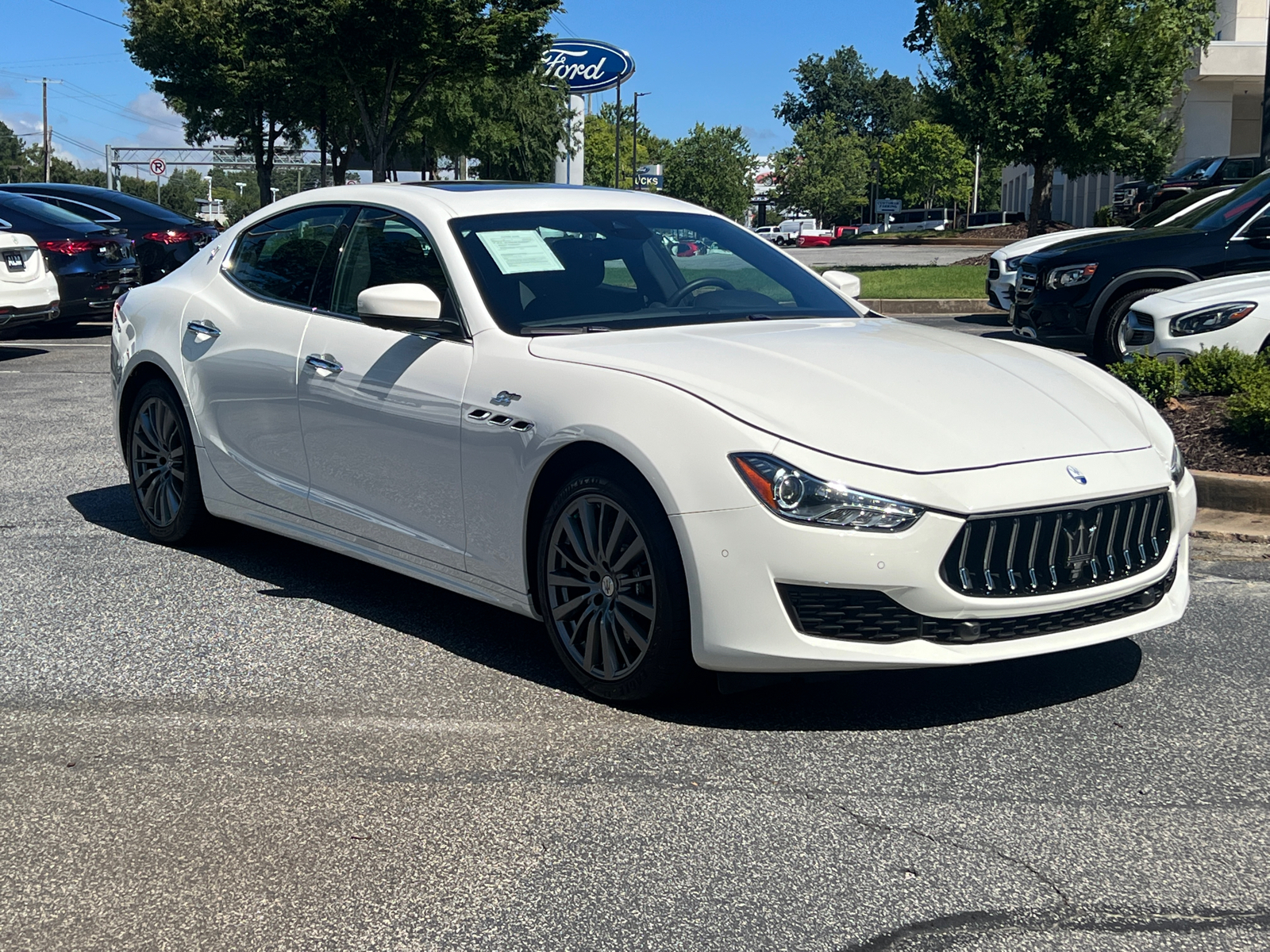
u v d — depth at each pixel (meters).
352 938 2.53
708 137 91.12
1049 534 3.45
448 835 2.96
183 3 36.31
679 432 3.48
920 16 25.84
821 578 3.31
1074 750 3.44
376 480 4.45
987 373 3.94
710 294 4.60
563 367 3.86
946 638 3.37
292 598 4.88
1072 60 24.42
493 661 4.17
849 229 81.06
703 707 3.75
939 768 3.32
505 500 3.94
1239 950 2.45
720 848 2.88
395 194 4.81
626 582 3.64
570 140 36.19
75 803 3.14
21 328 16.66
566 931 2.54
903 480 3.33
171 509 5.57
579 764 3.35
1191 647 4.29
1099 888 2.70
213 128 39.22
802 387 3.63
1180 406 7.21
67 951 2.49
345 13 25.66
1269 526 5.77
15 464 7.52
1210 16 31.66
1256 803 3.11
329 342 4.67
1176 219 11.78
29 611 4.73
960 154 79.12
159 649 4.29
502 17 26.77
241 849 2.90
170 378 5.45
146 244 19.06
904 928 2.54
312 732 3.58
